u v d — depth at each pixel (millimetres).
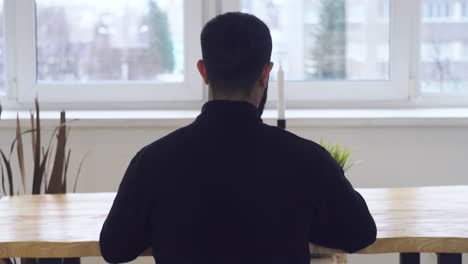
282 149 1271
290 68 3281
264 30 1308
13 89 3262
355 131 2998
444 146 3016
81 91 3271
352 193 1317
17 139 2611
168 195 1271
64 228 1648
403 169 3025
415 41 3266
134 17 3268
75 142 2990
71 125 2953
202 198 1259
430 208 1797
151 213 1300
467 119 2963
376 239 1503
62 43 3273
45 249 1541
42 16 3258
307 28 3258
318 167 1274
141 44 3285
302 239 1285
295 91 3268
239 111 1275
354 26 3260
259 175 1257
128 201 1296
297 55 3273
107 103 3287
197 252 1269
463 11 3250
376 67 3291
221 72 1278
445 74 3285
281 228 1263
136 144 3000
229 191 1255
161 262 1307
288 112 3119
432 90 3303
